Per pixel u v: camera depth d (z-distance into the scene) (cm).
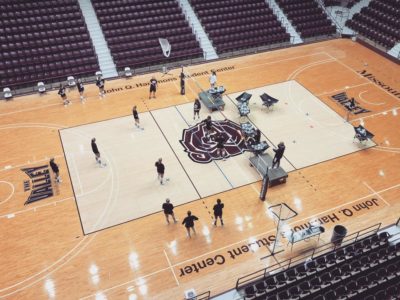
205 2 3281
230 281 1444
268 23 3256
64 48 2769
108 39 2886
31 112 2417
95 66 2753
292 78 2783
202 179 1944
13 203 1805
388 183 1923
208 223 1714
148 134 2233
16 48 2706
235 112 2423
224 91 2473
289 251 1577
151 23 3055
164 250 1598
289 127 2298
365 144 2173
